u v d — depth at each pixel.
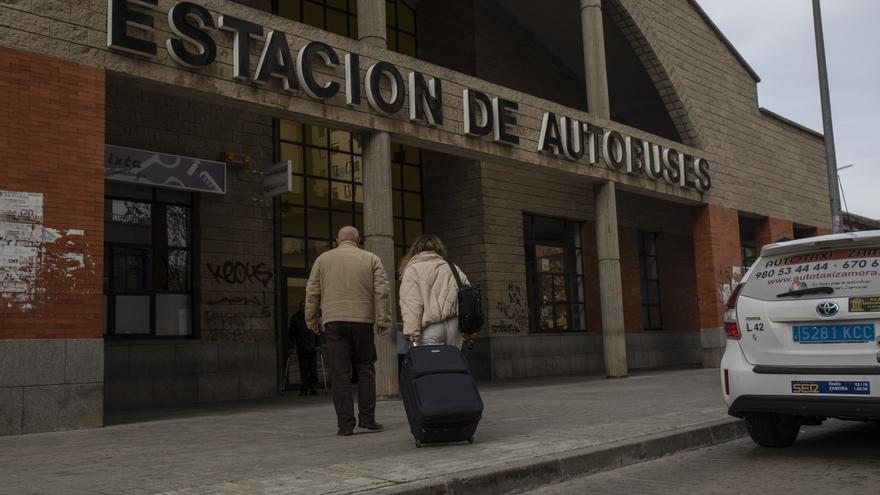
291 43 10.96
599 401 10.13
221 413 10.30
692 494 5.04
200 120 13.56
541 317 18.97
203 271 13.23
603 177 16.23
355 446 6.37
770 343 6.18
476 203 17.75
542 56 20.34
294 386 14.83
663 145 18.09
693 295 24.05
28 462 5.89
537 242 19.25
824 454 6.37
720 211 19.94
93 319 8.53
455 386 6.14
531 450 5.98
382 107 11.83
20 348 7.95
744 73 22.00
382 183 11.86
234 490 4.66
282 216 15.13
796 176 23.88
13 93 8.23
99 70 8.91
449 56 18.77
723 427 7.38
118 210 12.53
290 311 15.05
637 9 18.06
